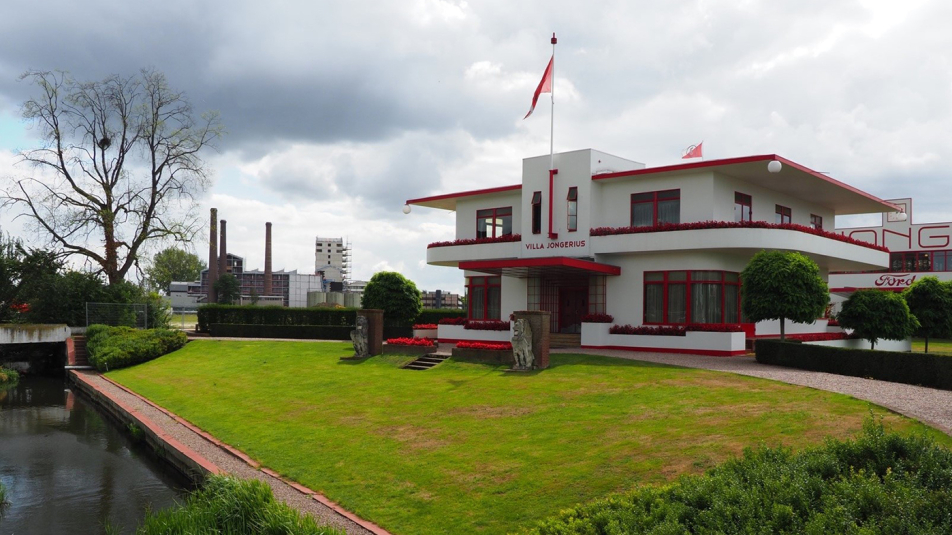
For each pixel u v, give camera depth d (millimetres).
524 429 14930
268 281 88688
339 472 13852
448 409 17562
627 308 28203
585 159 29109
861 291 28047
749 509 7488
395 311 38094
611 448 12766
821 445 10469
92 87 43656
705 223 25922
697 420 13773
